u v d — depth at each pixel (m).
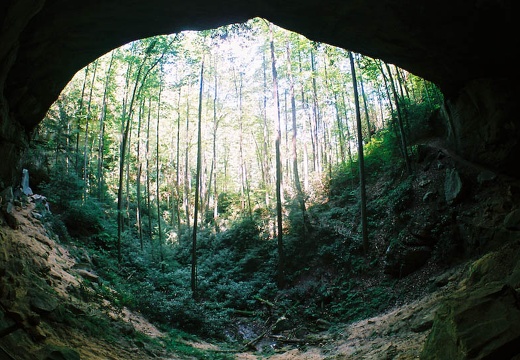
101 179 21.20
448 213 11.70
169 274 15.71
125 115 19.98
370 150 20.28
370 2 8.63
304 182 22.80
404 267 12.10
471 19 8.66
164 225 26.12
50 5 7.38
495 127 11.03
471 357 3.37
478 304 3.89
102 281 11.19
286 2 8.77
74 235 14.43
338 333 10.64
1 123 8.10
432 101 17.45
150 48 15.55
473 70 10.71
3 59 6.50
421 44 9.81
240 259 18.98
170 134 29.97
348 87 25.28
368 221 15.41
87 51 8.97
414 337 6.75
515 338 3.30
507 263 6.25
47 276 8.12
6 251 7.20
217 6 8.69
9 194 9.59
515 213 9.00
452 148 13.81
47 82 9.14
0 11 5.14
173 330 11.12
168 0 8.26
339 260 15.02
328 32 9.95
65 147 18.19
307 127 28.55
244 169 28.72
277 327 12.77
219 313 13.65
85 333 6.71
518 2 8.02
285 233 18.56
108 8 7.98
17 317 5.21
